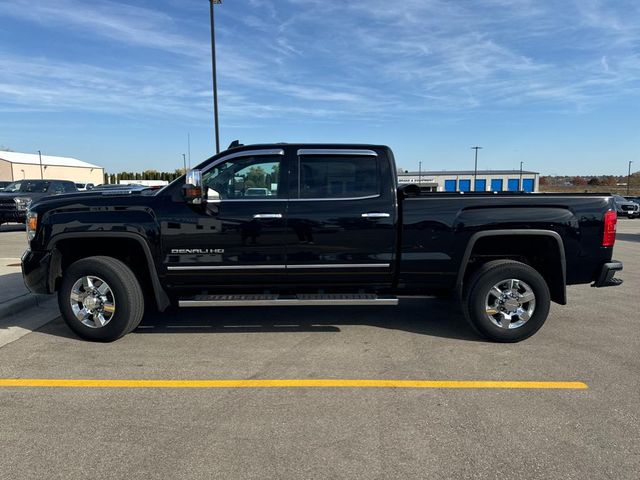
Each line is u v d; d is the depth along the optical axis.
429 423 3.29
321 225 4.82
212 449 2.97
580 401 3.61
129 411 3.48
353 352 4.69
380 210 4.85
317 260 4.87
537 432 3.16
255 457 2.88
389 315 6.04
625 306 6.46
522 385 3.90
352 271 4.93
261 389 3.85
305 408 3.52
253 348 4.80
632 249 13.39
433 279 4.98
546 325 5.57
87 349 4.77
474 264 5.23
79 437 3.12
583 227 4.86
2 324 5.58
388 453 2.93
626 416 3.37
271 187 4.93
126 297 4.84
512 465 2.80
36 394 3.77
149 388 3.88
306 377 4.09
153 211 4.81
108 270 4.80
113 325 4.86
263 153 4.93
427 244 4.88
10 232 16.22
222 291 5.11
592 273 4.96
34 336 5.16
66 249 5.12
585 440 3.06
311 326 5.55
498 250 5.21
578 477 2.68
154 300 5.44
